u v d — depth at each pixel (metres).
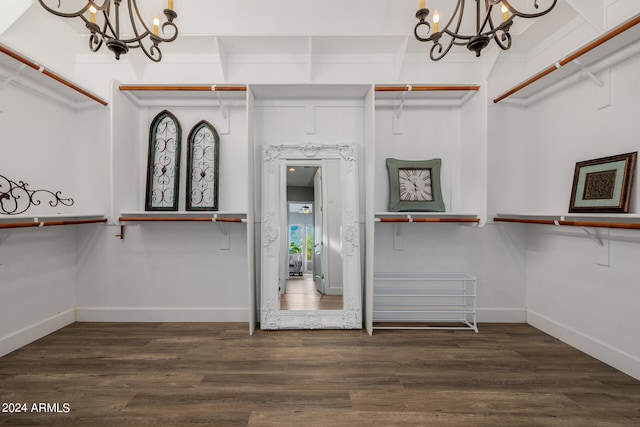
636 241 1.97
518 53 2.89
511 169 2.91
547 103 2.68
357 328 2.76
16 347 2.33
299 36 2.66
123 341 2.49
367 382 1.93
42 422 1.55
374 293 2.95
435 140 2.97
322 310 2.77
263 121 2.96
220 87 2.63
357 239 2.80
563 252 2.53
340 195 2.85
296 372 2.04
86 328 2.75
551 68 2.24
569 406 1.71
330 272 2.81
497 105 2.89
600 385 1.90
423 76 2.92
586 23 2.32
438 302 2.97
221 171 2.96
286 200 2.82
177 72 2.91
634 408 1.69
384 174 2.96
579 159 2.36
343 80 2.94
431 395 1.80
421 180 2.90
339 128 2.97
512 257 2.97
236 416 1.61
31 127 2.45
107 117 2.88
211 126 2.90
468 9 2.55
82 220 2.50
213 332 2.68
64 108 2.78
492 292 2.97
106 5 1.53
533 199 2.84
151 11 2.53
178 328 2.78
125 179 2.72
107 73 2.88
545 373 2.04
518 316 2.97
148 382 1.91
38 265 2.54
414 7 2.56
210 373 2.01
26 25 2.40
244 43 2.76
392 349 2.37
